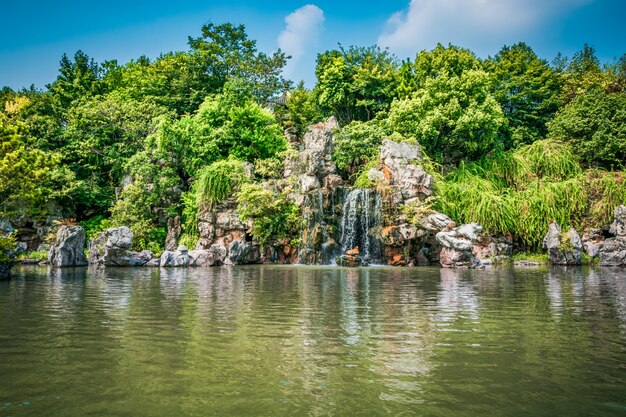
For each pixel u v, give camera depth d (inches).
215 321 411.5
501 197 1451.8
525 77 2089.1
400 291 644.7
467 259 1196.5
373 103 2178.9
